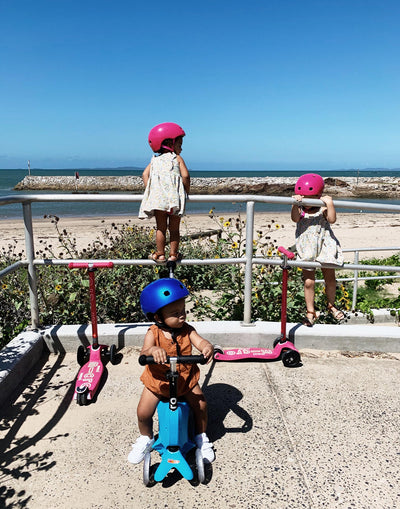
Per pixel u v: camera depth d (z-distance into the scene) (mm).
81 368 3594
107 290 5539
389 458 2707
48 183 78812
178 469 2488
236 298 5824
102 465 2664
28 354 3742
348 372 3744
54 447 2820
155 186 3662
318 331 4129
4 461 2697
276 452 2768
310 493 2434
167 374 2449
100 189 75625
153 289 2605
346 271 10180
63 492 2459
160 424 2576
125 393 3418
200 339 2705
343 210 34312
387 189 62188
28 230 3943
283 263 3820
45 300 5047
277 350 3891
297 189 4129
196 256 8211
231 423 3059
